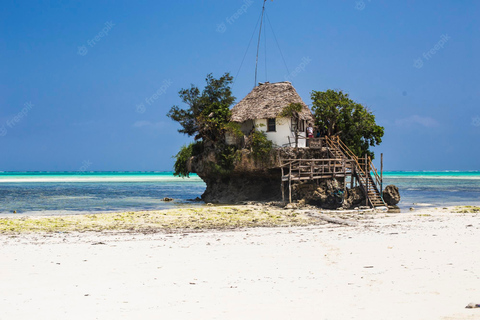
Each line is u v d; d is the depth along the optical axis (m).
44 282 10.28
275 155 36.84
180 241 16.64
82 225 23.75
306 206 33.94
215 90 43.53
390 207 32.94
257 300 8.62
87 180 111.88
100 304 8.49
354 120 42.72
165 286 9.85
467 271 10.57
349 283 9.77
